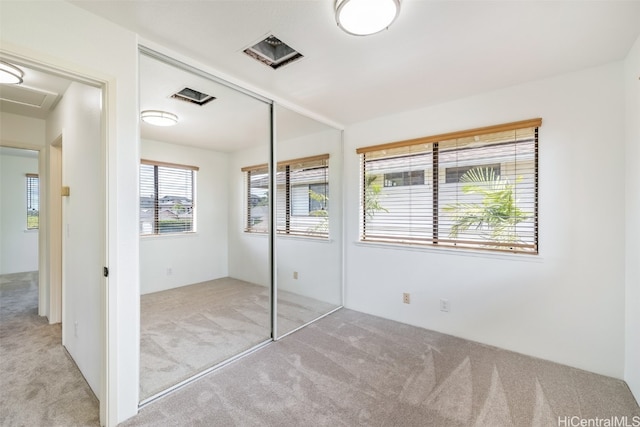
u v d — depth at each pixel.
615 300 2.09
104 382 1.63
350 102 2.83
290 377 2.11
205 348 2.54
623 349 2.06
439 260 2.88
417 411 1.75
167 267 3.85
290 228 3.59
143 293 3.62
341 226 3.65
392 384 2.02
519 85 2.44
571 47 1.88
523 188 2.47
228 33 1.74
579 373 2.15
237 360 2.35
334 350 2.52
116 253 1.66
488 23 1.63
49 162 3.11
